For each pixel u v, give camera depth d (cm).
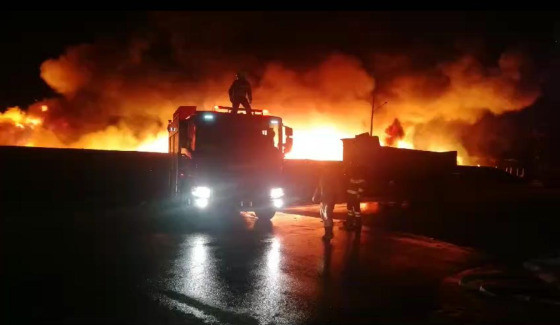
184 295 639
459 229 1326
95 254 923
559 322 554
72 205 1927
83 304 597
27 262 848
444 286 716
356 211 1261
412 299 641
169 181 1758
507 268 854
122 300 615
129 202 2061
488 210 1786
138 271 780
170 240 1095
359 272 796
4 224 1363
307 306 598
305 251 972
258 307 588
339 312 577
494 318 566
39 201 2081
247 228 1304
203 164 1363
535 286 706
